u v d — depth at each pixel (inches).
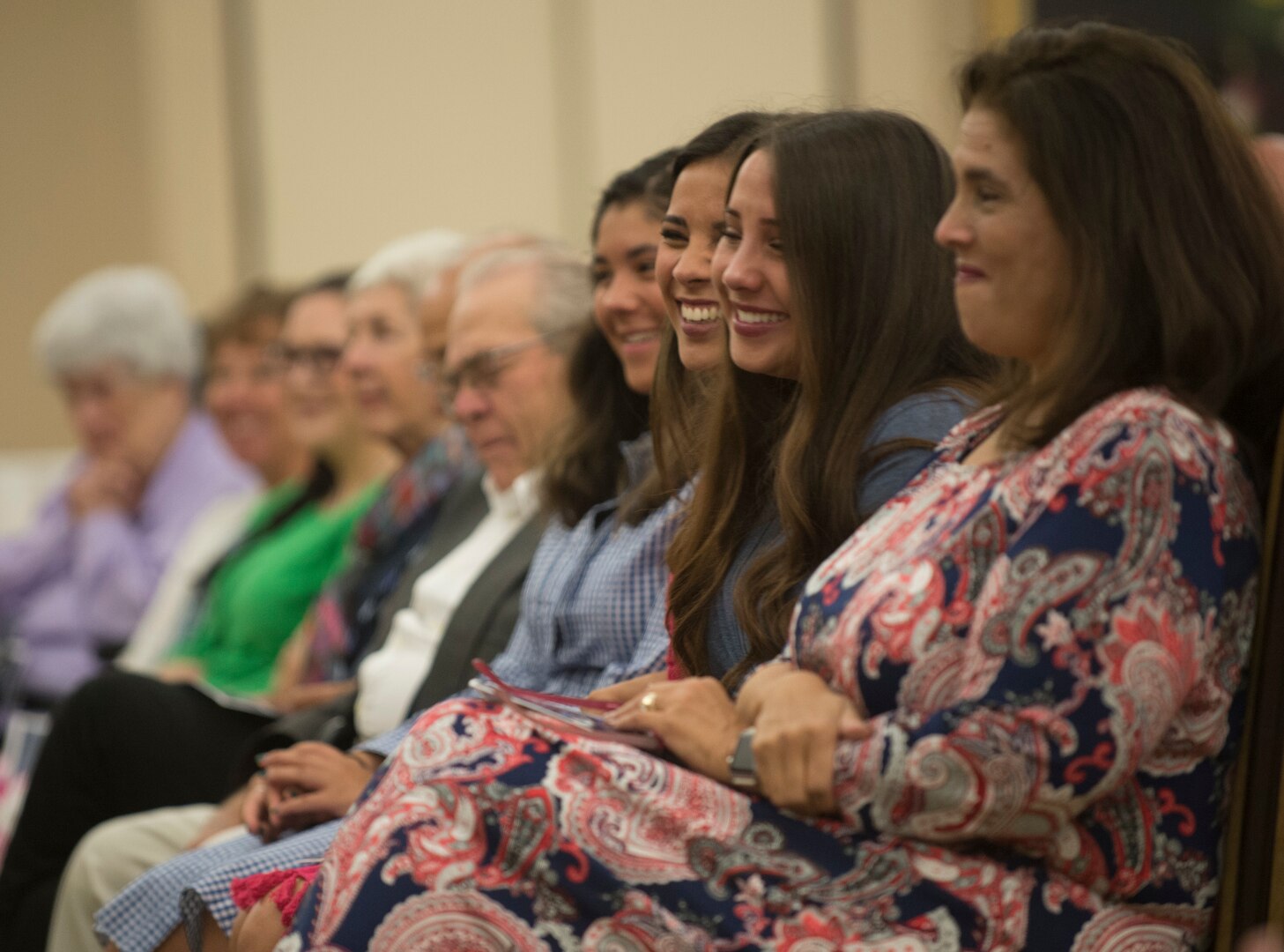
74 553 426.9
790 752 126.8
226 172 563.8
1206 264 129.3
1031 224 128.3
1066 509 122.6
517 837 127.8
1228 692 130.6
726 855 127.3
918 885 124.8
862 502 153.4
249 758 236.8
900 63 494.6
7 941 242.8
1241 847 131.4
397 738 207.2
